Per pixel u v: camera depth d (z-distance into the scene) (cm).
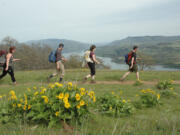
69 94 277
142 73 1130
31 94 317
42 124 254
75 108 264
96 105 347
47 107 261
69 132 227
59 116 246
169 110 354
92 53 787
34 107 264
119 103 347
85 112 266
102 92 557
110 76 963
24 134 212
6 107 290
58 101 263
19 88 609
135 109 360
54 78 875
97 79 881
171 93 507
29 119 266
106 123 267
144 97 420
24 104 280
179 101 443
